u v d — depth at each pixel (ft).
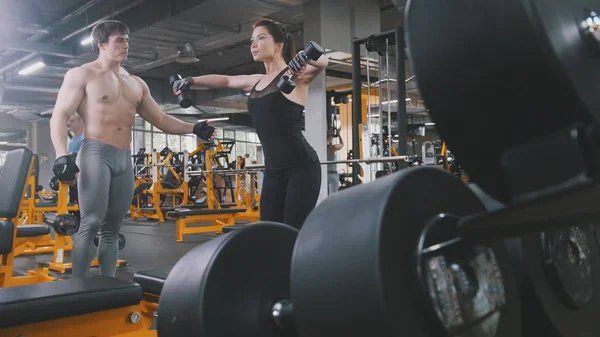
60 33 33.32
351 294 1.57
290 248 2.55
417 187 1.68
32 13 26.81
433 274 1.57
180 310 2.27
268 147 7.30
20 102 43.19
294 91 7.21
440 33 1.58
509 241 1.94
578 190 1.40
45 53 32.45
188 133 9.87
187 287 2.28
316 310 1.66
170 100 47.26
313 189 7.22
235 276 2.33
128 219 36.27
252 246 2.39
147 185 34.37
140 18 28.22
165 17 26.73
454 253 1.63
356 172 14.84
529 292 1.94
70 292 4.55
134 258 16.93
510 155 1.63
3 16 25.90
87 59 34.35
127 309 5.00
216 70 46.39
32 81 42.09
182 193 36.99
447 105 1.65
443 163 25.68
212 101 45.75
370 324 1.52
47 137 55.88
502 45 1.44
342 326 1.58
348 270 1.59
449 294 1.58
